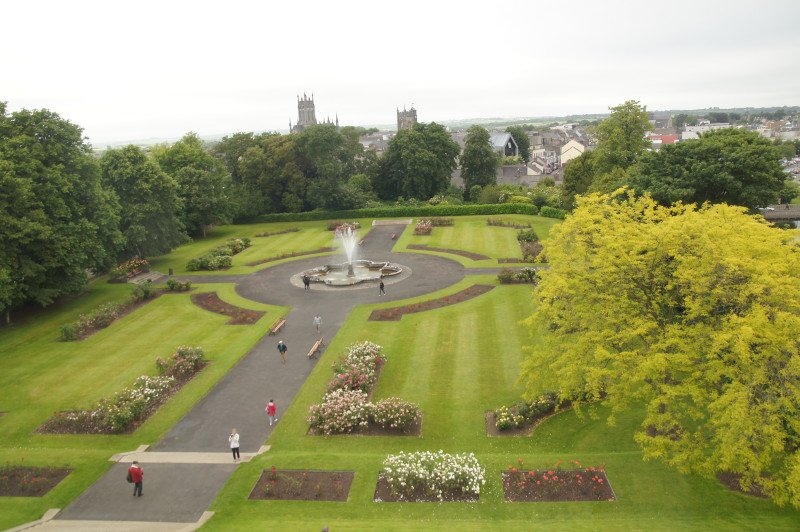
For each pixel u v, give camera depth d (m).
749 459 18.66
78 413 31.12
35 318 49.50
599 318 25.30
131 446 28.36
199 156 89.44
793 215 70.94
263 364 37.72
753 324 19.27
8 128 47.88
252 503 22.78
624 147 74.19
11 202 44.44
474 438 27.83
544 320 28.28
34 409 32.75
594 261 25.31
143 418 31.02
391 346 39.50
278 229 92.56
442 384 33.41
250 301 52.16
